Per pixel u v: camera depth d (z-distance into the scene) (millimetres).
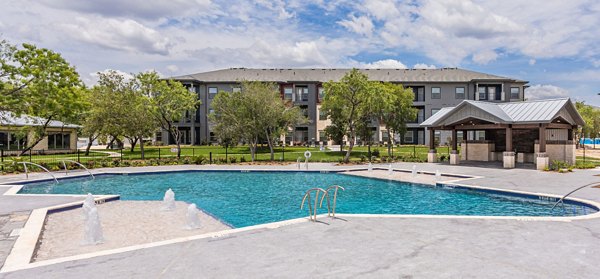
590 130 45031
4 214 9438
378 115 29562
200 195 14750
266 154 34062
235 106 28406
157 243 6555
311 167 23469
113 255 5930
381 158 27016
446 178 17469
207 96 48312
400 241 6613
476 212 11188
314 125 47688
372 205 12508
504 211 11242
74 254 6902
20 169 20781
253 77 49250
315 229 7508
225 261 5605
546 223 7906
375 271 5141
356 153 34250
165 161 25875
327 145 46656
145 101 30688
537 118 20125
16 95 22094
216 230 8734
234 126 27828
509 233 7113
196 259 5707
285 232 7277
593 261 5508
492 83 46531
